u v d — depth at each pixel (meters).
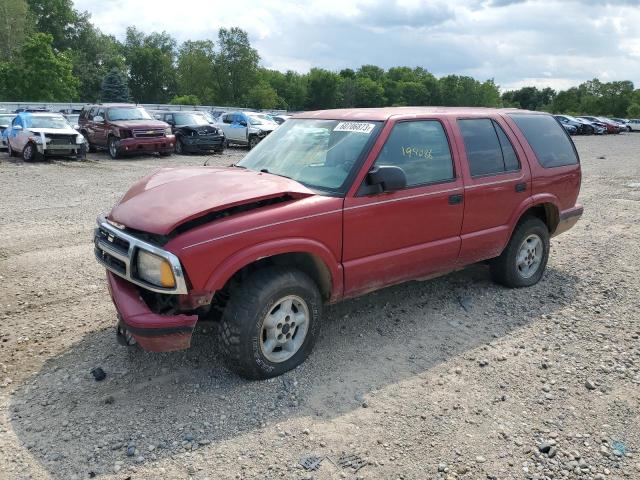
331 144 4.53
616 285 5.97
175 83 105.12
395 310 5.16
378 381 3.94
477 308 5.24
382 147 4.33
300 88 117.69
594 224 9.19
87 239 7.75
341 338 4.58
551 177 5.73
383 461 3.12
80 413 3.53
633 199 11.80
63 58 68.56
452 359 4.28
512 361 4.26
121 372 4.02
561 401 3.73
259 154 4.96
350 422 3.46
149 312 3.52
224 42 97.12
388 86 137.12
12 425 3.41
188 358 4.20
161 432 3.34
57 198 11.25
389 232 4.38
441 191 4.68
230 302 3.72
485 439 3.32
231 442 3.26
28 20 76.94
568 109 124.00
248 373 3.81
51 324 4.87
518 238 5.55
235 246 3.55
